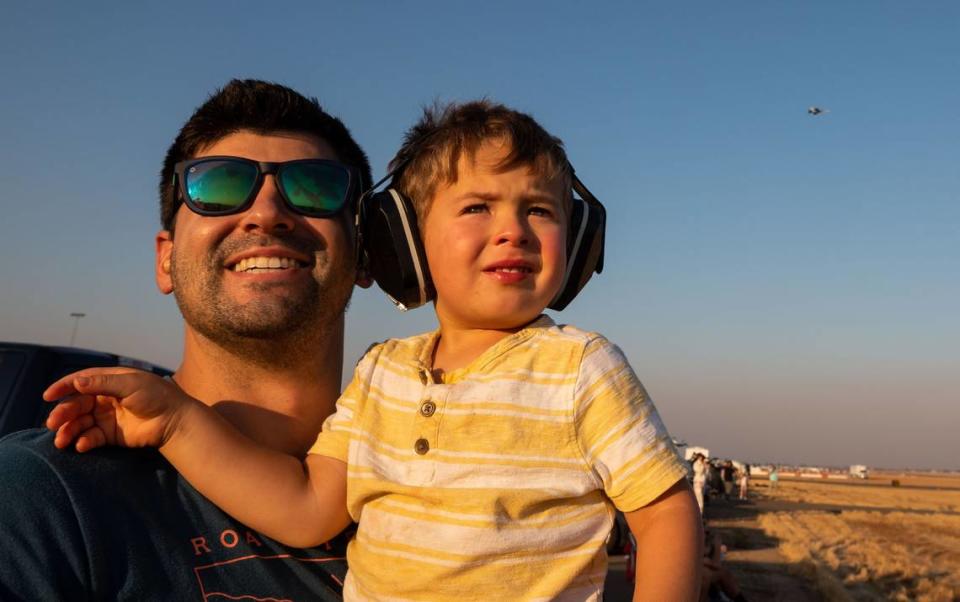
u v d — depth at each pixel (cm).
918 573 732
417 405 77
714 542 345
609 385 74
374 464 77
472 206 79
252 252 84
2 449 74
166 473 78
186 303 85
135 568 73
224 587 75
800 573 648
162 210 91
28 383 185
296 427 88
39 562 69
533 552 72
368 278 96
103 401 77
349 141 95
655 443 73
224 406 86
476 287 78
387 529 75
